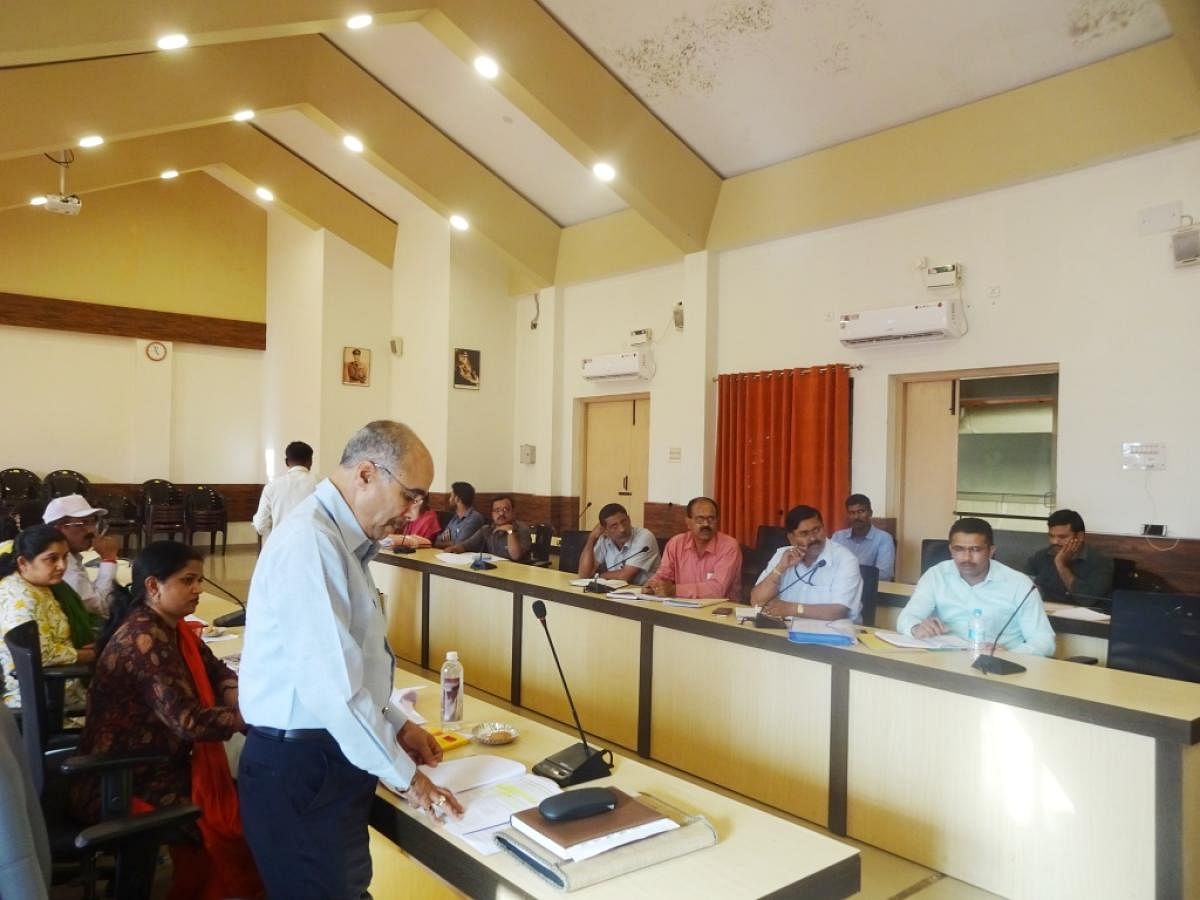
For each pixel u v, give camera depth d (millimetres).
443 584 4801
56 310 9195
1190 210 4277
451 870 1464
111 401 9672
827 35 4793
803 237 6020
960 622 3074
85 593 3670
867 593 4051
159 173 7746
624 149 5777
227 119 6148
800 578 3646
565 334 8148
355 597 1523
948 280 5145
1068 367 4699
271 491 5328
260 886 2045
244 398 10578
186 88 5801
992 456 5219
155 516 9125
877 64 4883
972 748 2486
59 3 3941
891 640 2877
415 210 8734
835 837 2820
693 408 6609
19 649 2004
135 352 9812
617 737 3648
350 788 1537
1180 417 4293
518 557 5812
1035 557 4398
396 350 9086
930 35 4590
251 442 10609
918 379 5508
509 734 2014
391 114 6777
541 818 1475
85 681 2783
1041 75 4656
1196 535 4227
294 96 6344
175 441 10117
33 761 1984
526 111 5461
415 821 1560
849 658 2779
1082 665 2623
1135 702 2207
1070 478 4680
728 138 5922
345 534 1561
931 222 5305
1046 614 3170
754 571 5020
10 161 6938
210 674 2408
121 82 5484
